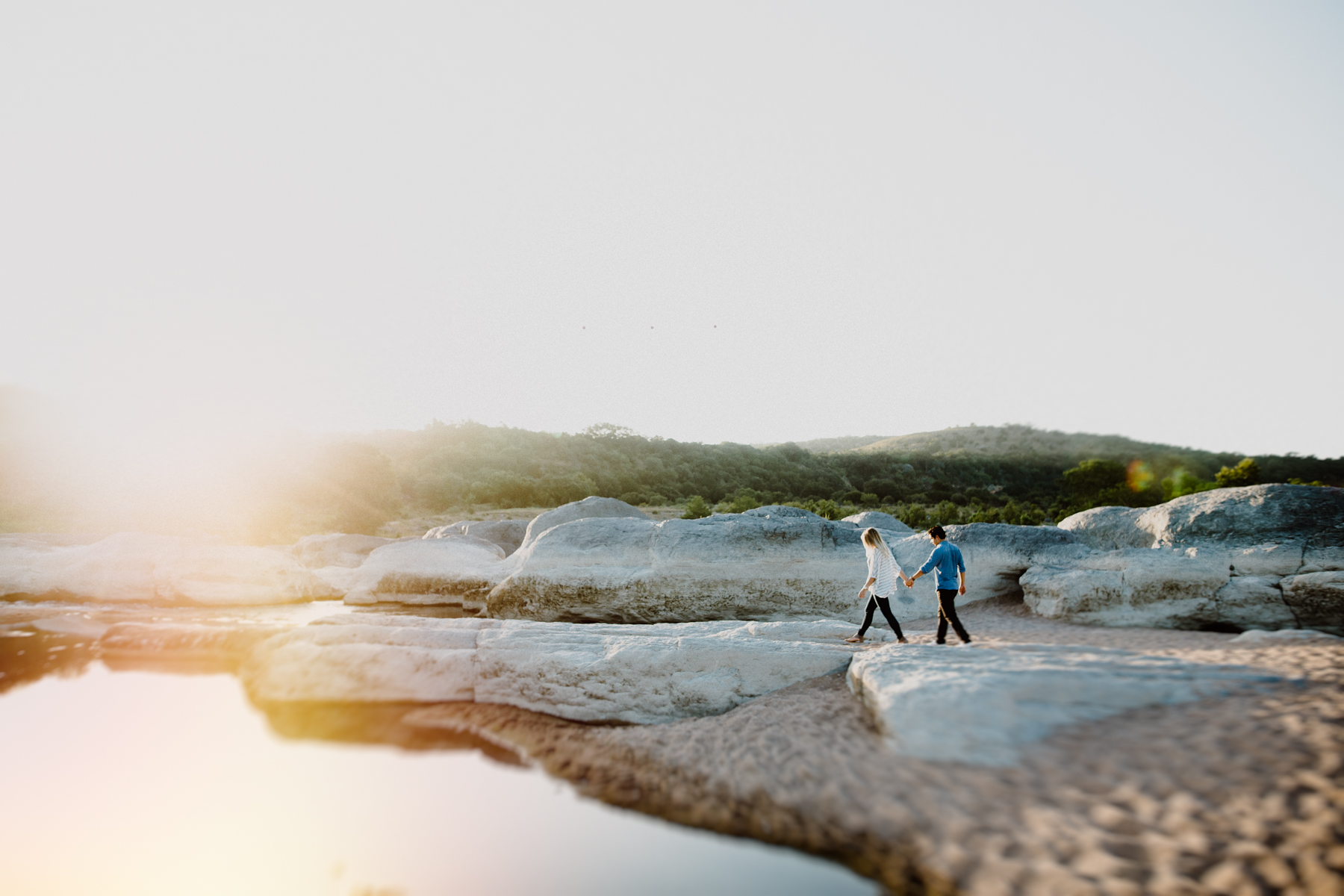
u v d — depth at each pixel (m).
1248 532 9.62
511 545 20.78
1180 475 54.06
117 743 7.02
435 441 58.50
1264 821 4.14
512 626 9.34
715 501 53.91
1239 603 8.98
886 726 5.78
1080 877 3.93
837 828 4.85
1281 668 6.20
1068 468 86.00
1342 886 3.59
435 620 9.81
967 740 5.39
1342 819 4.03
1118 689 5.77
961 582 7.88
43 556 15.66
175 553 15.30
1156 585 9.54
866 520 15.90
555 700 8.01
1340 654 6.65
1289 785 4.40
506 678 8.37
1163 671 6.07
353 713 7.90
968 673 6.12
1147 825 4.26
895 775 5.27
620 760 6.50
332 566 19.09
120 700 8.27
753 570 11.54
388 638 8.97
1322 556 8.81
